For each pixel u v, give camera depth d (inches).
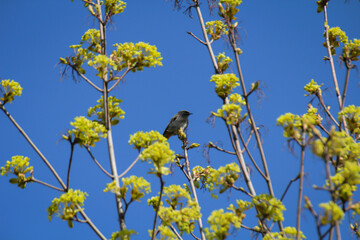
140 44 464.8
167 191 414.6
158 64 460.4
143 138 401.4
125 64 456.4
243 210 377.7
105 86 444.8
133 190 370.6
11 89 442.3
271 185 372.5
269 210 357.7
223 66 482.6
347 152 379.2
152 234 353.4
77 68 456.1
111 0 498.0
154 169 350.3
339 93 481.7
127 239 360.8
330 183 288.8
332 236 294.5
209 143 428.1
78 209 378.0
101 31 490.3
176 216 397.7
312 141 324.8
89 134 400.5
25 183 407.8
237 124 395.5
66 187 395.5
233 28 430.0
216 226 346.0
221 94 431.5
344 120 446.3
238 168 382.6
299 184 324.2
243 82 398.3
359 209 305.1
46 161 399.5
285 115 347.9
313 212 292.8
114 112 472.7
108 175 396.8
